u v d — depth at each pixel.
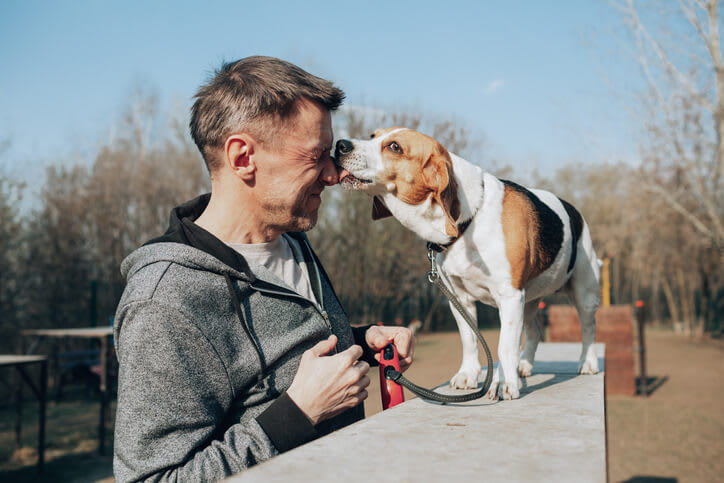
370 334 1.79
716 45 13.42
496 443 1.09
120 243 16.05
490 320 24.78
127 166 17.25
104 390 7.55
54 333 8.48
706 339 25.12
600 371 2.71
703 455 7.45
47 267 13.93
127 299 1.23
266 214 1.46
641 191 17.53
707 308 28.09
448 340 19.89
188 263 1.28
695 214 20.69
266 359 1.33
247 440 1.15
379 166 2.23
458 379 2.28
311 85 1.43
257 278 1.38
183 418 1.15
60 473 6.62
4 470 6.73
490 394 1.84
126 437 1.13
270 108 1.36
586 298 2.71
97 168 16.47
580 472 0.90
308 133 1.41
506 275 2.17
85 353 11.88
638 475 6.65
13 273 12.97
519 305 2.17
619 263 30.91
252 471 0.88
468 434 1.18
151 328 1.17
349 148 2.24
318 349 1.32
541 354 3.58
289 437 1.17
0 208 12.62
